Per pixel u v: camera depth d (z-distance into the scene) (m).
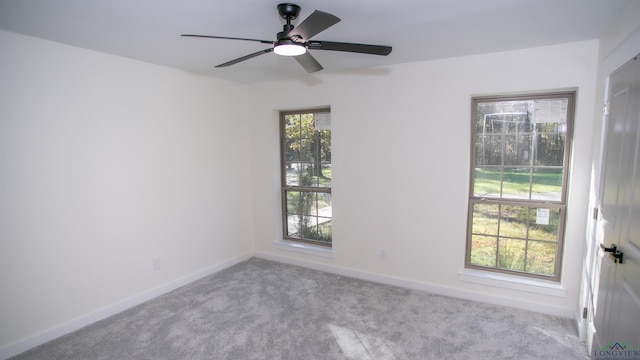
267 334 2.46
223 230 3.77
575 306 2.58
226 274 3.61
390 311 2.77
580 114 2.42
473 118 2.89
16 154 2.20
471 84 2.77
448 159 2.94
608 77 2.08
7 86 2.13
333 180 3.51
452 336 2.39
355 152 3.35
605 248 1.85
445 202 2.99
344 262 3.56
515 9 1.79
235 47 2.48
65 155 2.43
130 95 2.81
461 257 2.98
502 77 2.65
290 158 3.96
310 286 3.29
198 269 3.49
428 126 2.98
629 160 1.64
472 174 2.96
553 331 2.44
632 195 1.58
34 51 2.24
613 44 1.98
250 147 4.05
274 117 3.87
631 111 1.64
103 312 2.70
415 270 3.18
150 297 3.03
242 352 2.25
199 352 2.26
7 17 1.89
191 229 3.40
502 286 2.82
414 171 3.09
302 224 3.99
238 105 3.88
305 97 3.57
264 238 4.11
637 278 1.50
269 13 1.84
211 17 1.90
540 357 2.15
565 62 2.43
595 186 2.24
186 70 3.23
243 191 4.02
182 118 3.25
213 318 2.69
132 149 2.85
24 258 2.26
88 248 2.60
